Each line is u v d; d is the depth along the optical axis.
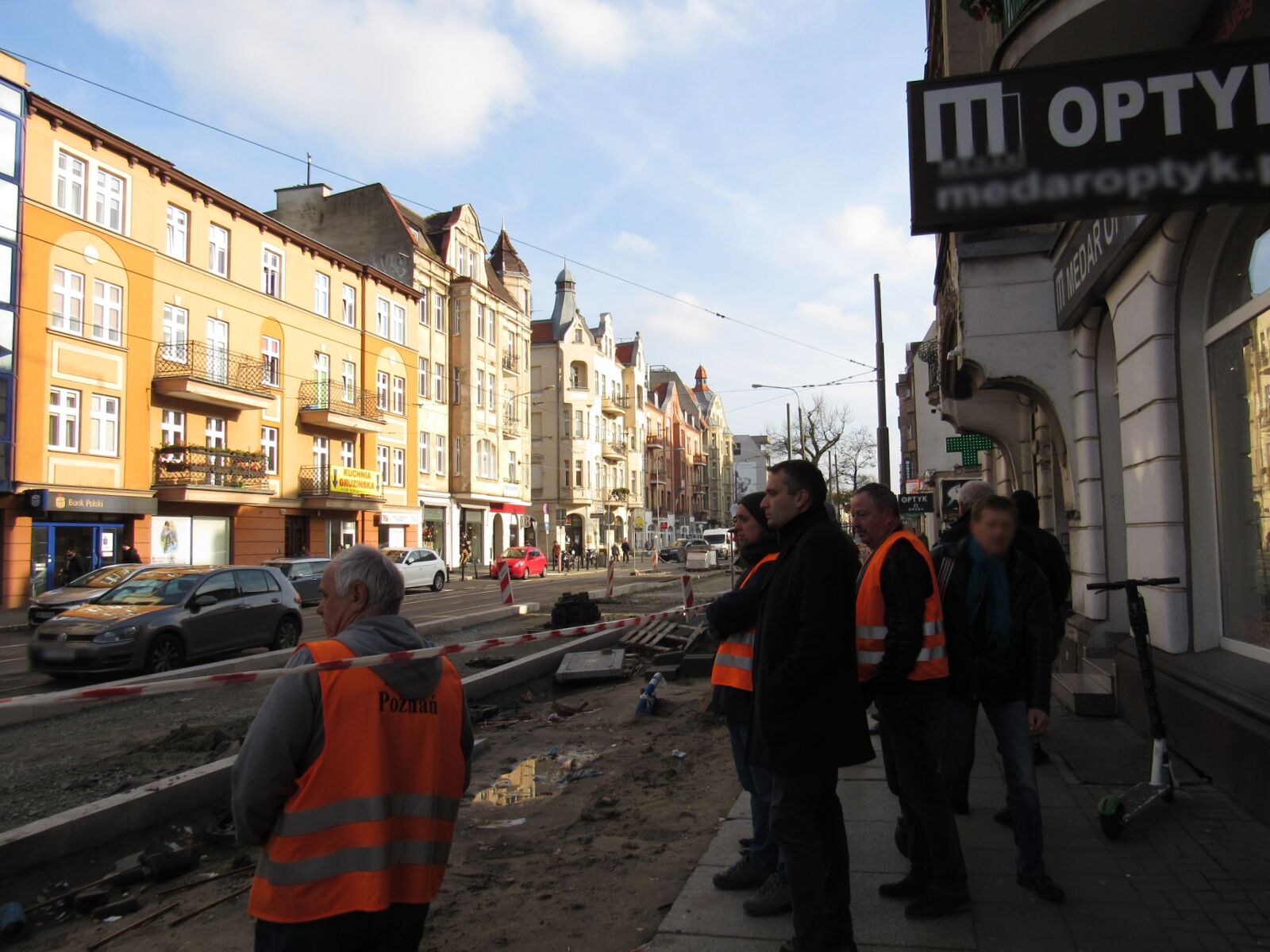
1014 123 3.44
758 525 4.35
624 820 5.50
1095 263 7.11
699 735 7.73
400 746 2.34
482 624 18.61
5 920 4.12
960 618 3.98
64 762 7.39
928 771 3.71
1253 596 5.47
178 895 4.57
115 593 12.47
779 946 3.48
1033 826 3.87
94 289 25.38
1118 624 8.17
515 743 7.84
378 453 39.41
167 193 28.08
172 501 28.05
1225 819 4.58
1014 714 3.97
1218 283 5.88
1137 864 4.10
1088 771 5.48
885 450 22.44
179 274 28.42
